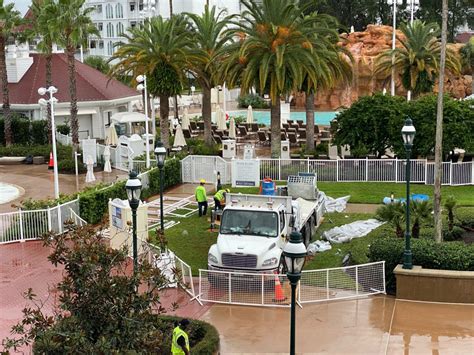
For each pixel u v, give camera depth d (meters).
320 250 23.05
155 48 38.38
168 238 24.94
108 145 41.09
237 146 47.47
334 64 37.69
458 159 37.50
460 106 34.22
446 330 16.56
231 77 36.22
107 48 96.94
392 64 45.75
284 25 34.69
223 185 34.78
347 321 17.25
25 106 46.97
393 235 22.25
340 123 36.72
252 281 18.55
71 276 11.48
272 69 35.09
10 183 36.03
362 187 33.44
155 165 34.91
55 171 28.69
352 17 93.88
